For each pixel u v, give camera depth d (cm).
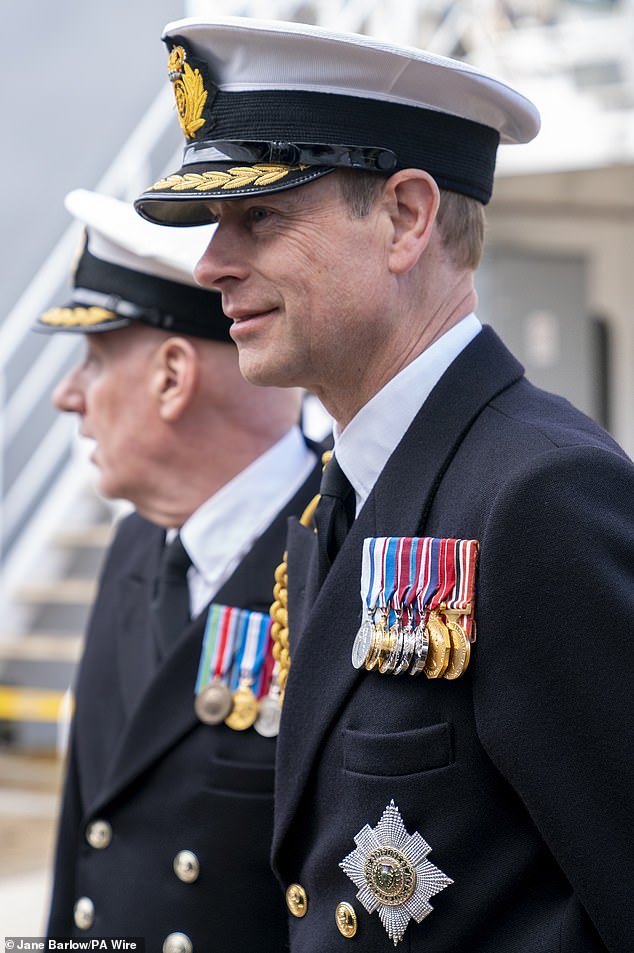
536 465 209
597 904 196
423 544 219
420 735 213
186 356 322
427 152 230
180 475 331
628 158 894
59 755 1034
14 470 1069
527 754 201
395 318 233
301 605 256
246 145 227
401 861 212
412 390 237
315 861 227
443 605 214
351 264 226
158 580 343
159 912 297
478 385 234
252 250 229
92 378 341
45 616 1059
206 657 305
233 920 290
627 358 1125
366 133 225
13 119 1119
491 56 966
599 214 1105
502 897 208
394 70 223
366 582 226
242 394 324
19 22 1120
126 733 309
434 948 211
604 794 199
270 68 226
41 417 1070
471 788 211
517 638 204
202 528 326
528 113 241
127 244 320
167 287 322
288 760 233
